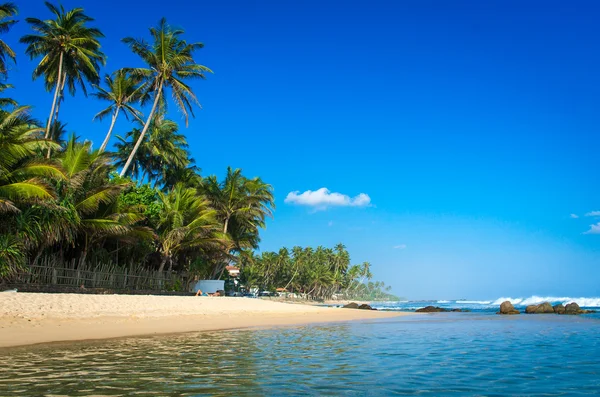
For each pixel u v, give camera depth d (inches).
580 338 647.8
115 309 848.3
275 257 5147.6
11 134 837.2
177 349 458.3
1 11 1169.4
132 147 1948.8
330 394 263.4
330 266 6978.4
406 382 304.0
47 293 871.7
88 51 1366.9
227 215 1982.0
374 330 767.1
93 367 341.4
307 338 601.3
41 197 868.6
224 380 298.0
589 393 275.7
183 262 1726.1
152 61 1498.5
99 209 1165.1
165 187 2092.8
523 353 470.6
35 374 309.4
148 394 253.9
